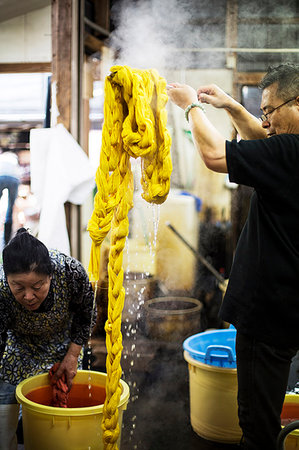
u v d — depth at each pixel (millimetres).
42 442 1940
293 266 1711
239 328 1804
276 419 1773
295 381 2805
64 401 2236
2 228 4395
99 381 2285
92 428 1930
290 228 1711
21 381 2320
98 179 1500
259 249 1757
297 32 4520
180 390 3408
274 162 1646
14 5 4137
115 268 1536
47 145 3578
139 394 3330
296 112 1769
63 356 2404
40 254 1931
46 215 3449
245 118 2232
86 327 2289
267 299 1736
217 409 2607
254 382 1767
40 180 3586
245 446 1821
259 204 1778
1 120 4457
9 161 4430
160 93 1490
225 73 4598
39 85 4402
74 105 3805
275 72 1816
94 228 1502
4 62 4414
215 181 4734
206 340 2982
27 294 1933
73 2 3748
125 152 1521
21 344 2398
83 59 3924
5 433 2268
